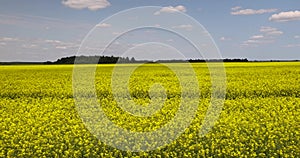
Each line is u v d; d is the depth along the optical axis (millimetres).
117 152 9867
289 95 18719
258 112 14062
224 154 9547
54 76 27312
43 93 19031
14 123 12781
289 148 9750
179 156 9625
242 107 14992
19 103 16422
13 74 29281
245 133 11078
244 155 9508
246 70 30375
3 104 16375
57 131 11461
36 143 10430
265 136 10766
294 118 12977
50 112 14305
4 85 21812
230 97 18141
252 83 21344
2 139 11141
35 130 11609
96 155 9836
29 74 29203
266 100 16453
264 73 27344
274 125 11945
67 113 14141
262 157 9477
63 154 10016
